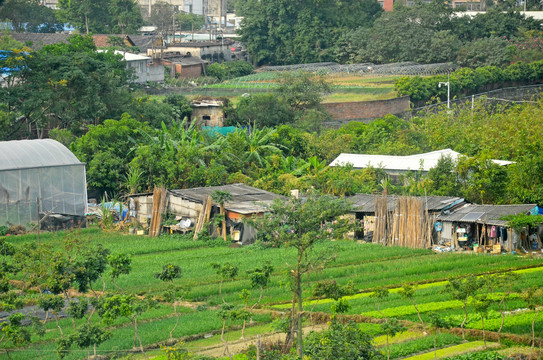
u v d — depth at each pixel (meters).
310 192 79.62
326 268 93.31
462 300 71.44
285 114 178.38
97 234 113.56
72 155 122.38
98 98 154.38
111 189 135.25
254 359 58.53
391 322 62.62
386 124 174.88
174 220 116.12
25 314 75.88
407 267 93.38
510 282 72.44
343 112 198.25
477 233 107.12
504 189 121.50
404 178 134.88
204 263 95.44
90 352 64.25
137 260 98.00
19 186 115.25
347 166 138.25
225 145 146.25
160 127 164.75
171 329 69.50
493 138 150.00
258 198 120.06
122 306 63.59
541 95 198.25
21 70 149.75
